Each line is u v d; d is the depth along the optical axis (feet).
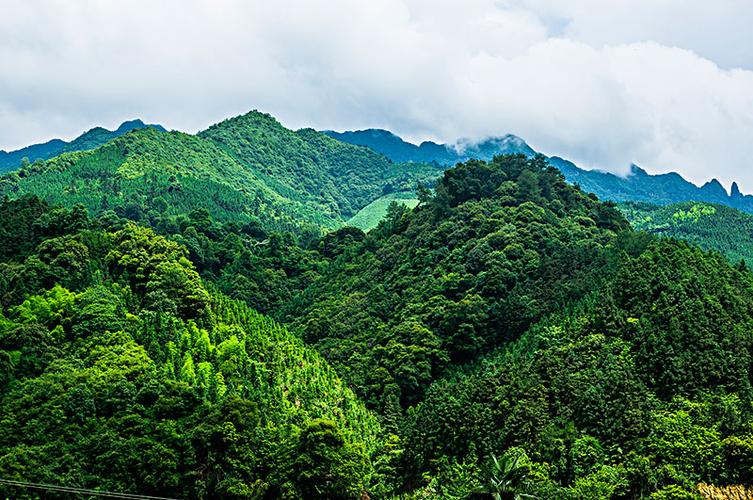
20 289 320.09
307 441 244.01
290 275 619.67
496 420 278.26
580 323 314.35
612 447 241.35
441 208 546.67
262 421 273.54
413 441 298.15
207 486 237.45
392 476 294.66
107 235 389.19
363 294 496.64
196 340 317.22
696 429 232.94
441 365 377.71
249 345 332.80
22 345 274.36
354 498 244.01
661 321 288.71
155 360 292.20
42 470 220.02
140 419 247.91
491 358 354.74
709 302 290.76
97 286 321.52
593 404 256.11
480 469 225.35
